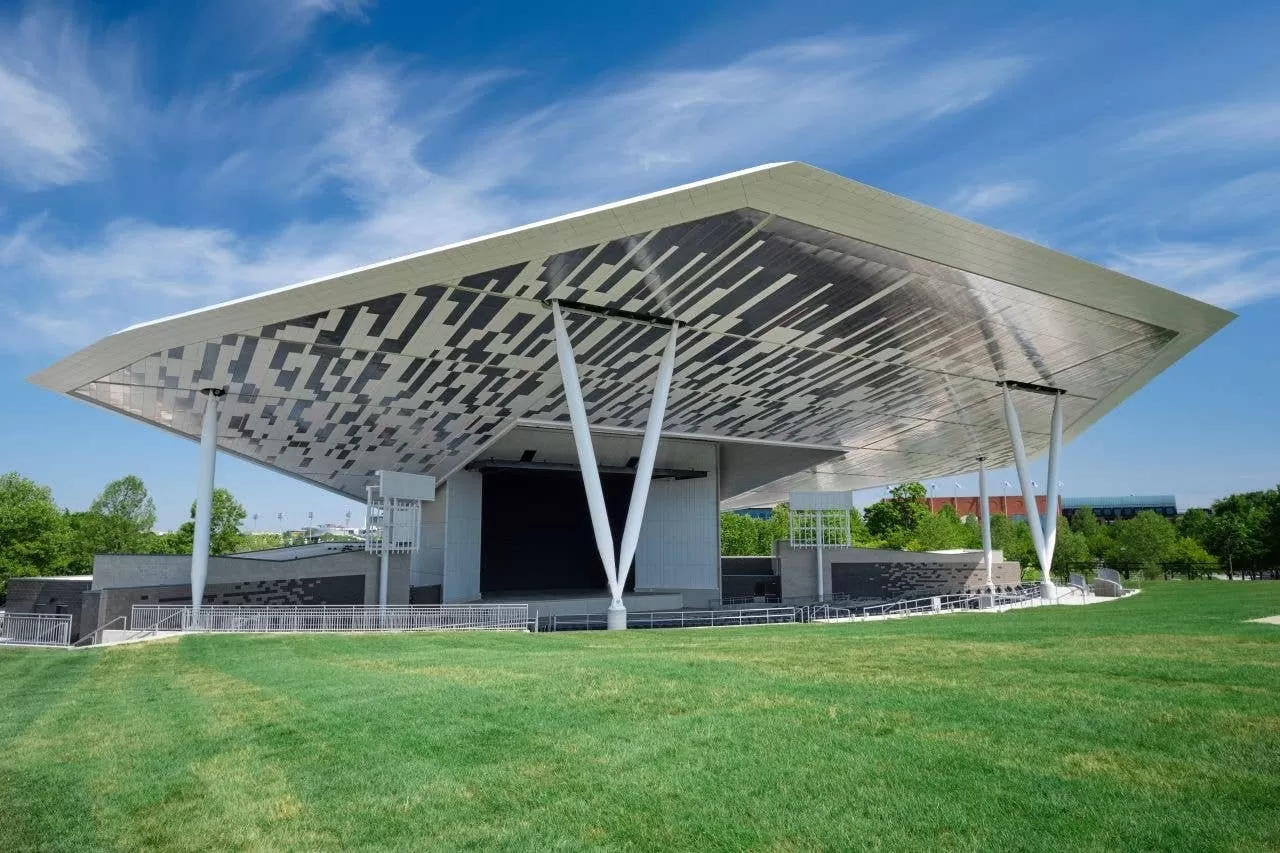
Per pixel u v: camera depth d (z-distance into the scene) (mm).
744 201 20812
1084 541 66188
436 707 9844
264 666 15102
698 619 36594
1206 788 5945
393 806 6426
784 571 49156
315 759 7832
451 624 27984
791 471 51219
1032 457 54625
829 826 5590
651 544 47469
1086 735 7453
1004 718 8195
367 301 23797
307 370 27891
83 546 57594
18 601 35094
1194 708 8367
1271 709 8234
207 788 7109
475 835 5785
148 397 29750
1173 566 60031
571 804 6285
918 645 14867
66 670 15953
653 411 28297
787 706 9125
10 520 48031
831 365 32875
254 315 24141
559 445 39562
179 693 12328
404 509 31078
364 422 32781
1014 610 29391
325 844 5758
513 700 10086
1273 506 56562
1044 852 5012
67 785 7371
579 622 35500
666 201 20609
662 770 6949
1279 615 19312
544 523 46750
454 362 28359
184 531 59406
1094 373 36906
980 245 23609
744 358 31328
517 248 21953
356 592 31984
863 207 21453
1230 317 31250
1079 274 26125
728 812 5945
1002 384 37969
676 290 25172
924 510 80812
